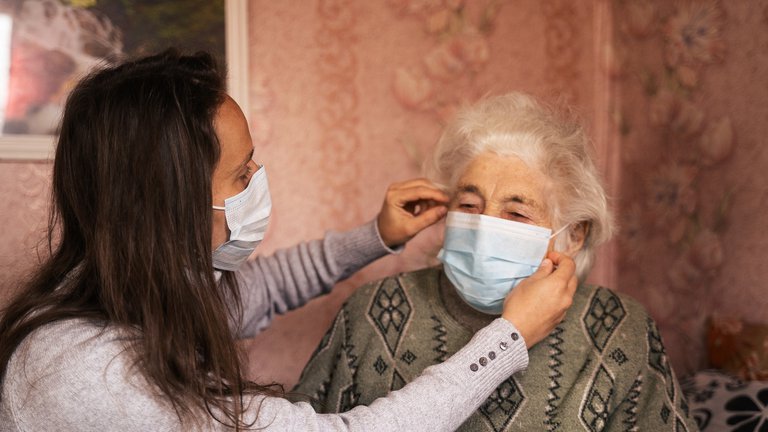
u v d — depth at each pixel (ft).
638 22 7.23
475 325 4.78
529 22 7.47
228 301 4.58
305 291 5.41
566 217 4.75
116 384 3.09
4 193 6.09
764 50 5.91
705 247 6.52
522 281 4.14
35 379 3.10
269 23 6.79
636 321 4.80
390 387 4.78
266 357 6.89
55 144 3.71
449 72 7.25
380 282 5.24
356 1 7.01
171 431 3.15
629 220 7.38
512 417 4.45
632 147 7.34
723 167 6.32
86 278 3.40
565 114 5.04
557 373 4.56
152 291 3.27
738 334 6.07
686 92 6.70
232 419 3.24
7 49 6.07
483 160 4.68
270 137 6.82
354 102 7.02
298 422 3.35
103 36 6.26
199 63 3.68
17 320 3.37
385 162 7.11
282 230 6.88
